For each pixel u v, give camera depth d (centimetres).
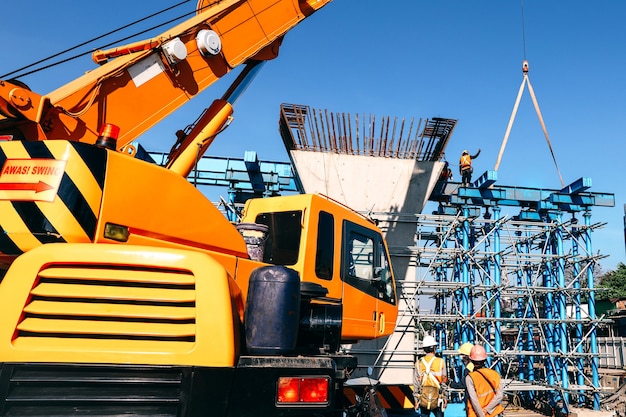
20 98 425
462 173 1720
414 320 1478
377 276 701
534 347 2005
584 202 1700
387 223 1530
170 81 561
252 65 686
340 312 398
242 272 437
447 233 1563
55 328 261
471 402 650
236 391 265
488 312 1614
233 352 269
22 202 343
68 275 274
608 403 1542
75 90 485
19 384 247
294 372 279
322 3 703
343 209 677
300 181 1513
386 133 1555
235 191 1656
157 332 268
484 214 1847
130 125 523
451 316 1488
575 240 1731
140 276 279
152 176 380
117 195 356
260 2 658
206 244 414
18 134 441
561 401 1644
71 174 343
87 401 249
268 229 584
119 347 261
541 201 1739
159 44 550
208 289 277
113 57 548
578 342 1700
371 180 1533
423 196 1539
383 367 1353
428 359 1006
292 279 309
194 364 262
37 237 337
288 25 677
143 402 254
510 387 1486
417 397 980
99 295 271
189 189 406
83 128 482
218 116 627
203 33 584
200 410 256
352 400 510
